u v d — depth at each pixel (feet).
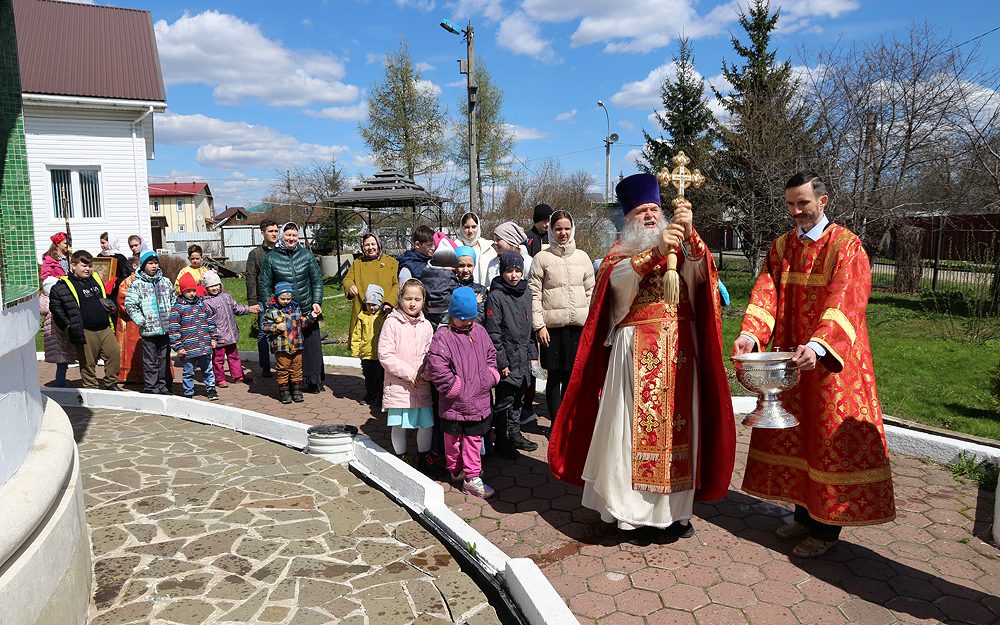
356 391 25.77
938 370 30.09
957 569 11.60
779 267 12.48
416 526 13.38
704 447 12.91
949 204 55.31
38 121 53.67
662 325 12.09
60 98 52.65
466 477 15.25
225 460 17.28
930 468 16.49
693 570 11.59
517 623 10.15
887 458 11.35
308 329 24.54
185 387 24.86
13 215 11.62
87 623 9.98
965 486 15.34
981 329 39.37
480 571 11.52
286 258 23.75
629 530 12.62
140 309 24.38
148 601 10.57
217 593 10.84
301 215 115.65
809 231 11.96
